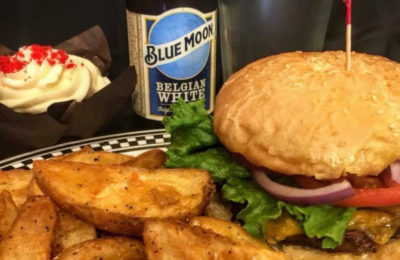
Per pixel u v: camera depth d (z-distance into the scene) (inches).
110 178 8.5
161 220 7.6
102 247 8.0
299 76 8.5
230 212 9.2
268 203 8.5
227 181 9.0
